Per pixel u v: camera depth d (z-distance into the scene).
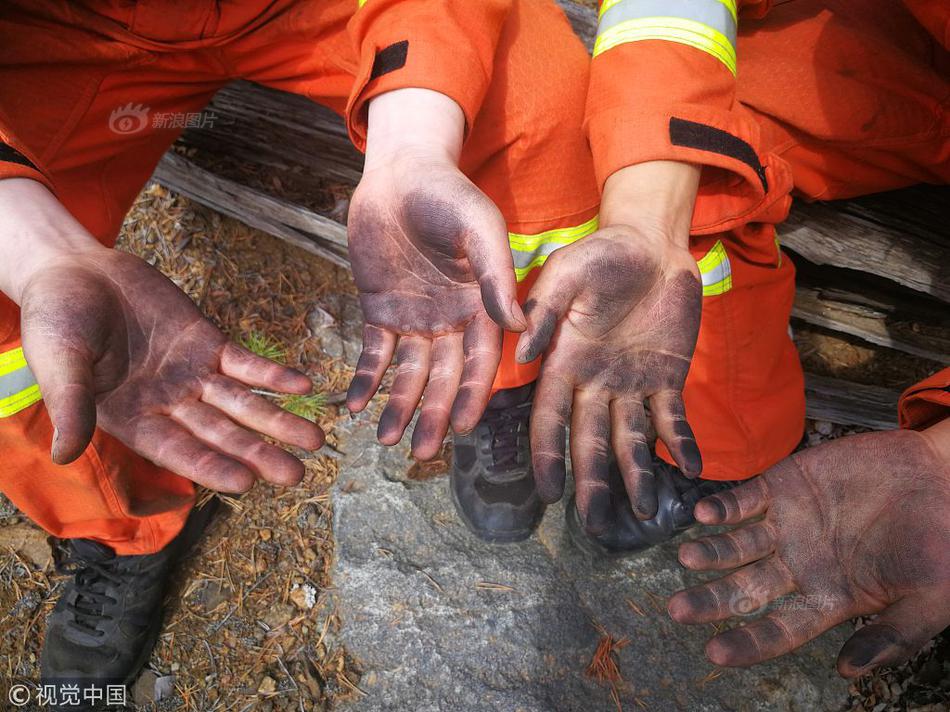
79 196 0.58
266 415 0.44
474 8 0.45
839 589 0.41
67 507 0.56
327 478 0.72
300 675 0.61
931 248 0.67
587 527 0.39
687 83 0.44
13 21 0.52
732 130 0.45
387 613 0.63
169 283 0.45
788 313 0.60
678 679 0.60
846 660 0.37
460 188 0.39
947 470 0.41
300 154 0.85
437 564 0.65
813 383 0.74
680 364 0.42
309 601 0.65
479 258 0.38
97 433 0.51
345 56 0.55
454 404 0.39
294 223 0.83
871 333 0.76
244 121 0.84
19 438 0.48
